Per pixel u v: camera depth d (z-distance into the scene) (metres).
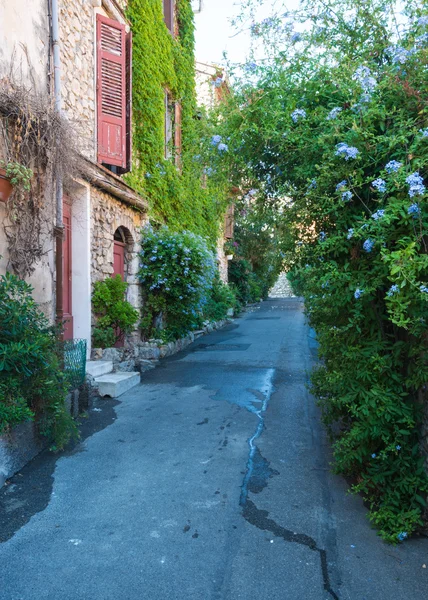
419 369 2.88
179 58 12.78
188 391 6.80
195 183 14.30
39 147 4.82
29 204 4.80
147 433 4.96
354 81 3.30
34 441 4.31
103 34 8.28
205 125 4.62
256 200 4.45
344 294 3.14
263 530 3.08
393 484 3.10
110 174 8.21
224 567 2.70
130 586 2.53
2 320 3.87
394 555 2.82
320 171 3.40
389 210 2.77
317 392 4.11
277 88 3.90
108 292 7.83
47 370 4.21
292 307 26.39
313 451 4.45
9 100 4.39
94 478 3.87
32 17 5.04
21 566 2.71
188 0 13.86
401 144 2.97
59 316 5.73
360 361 3.17
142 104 10.17
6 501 3.49
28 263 4.76
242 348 11.16
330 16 3.86
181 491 3.63
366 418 3.17
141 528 3.10
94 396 6.48
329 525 3.15
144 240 10.20
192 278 10.25
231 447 4.55
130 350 8.82
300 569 2.68
